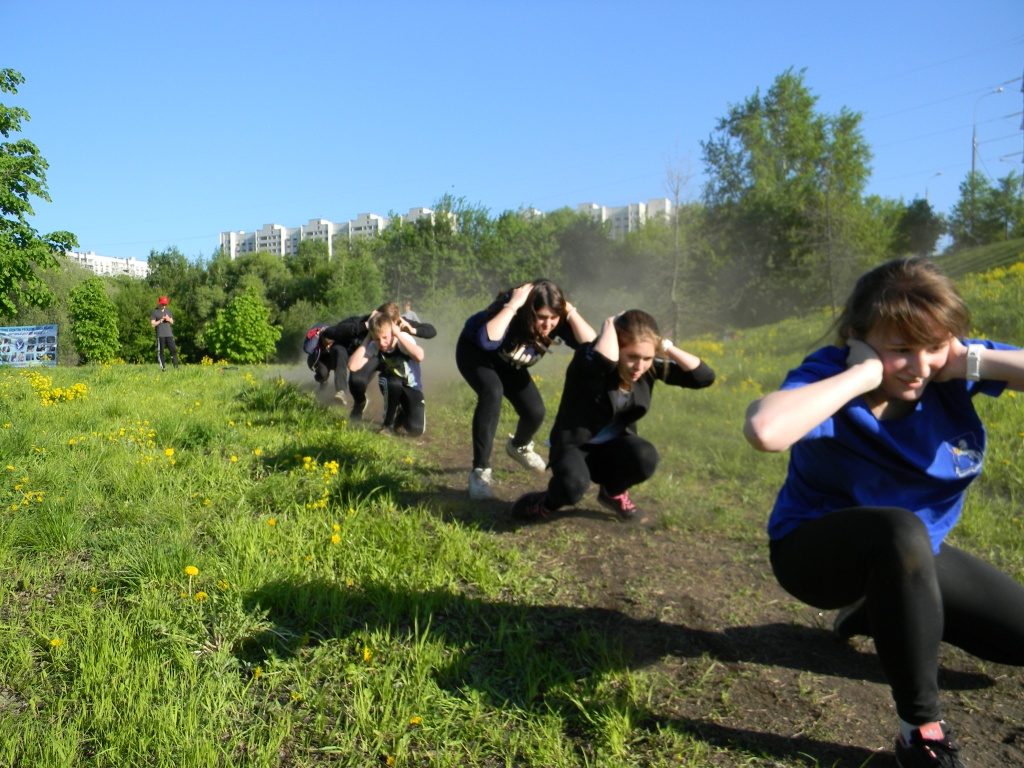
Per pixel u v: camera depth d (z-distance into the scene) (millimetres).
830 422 2018
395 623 2996
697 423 6852
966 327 2031
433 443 6695
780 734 2373
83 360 47750
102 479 4648
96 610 3037
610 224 63031
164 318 18328
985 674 2746
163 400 8422
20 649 2703
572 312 4652
